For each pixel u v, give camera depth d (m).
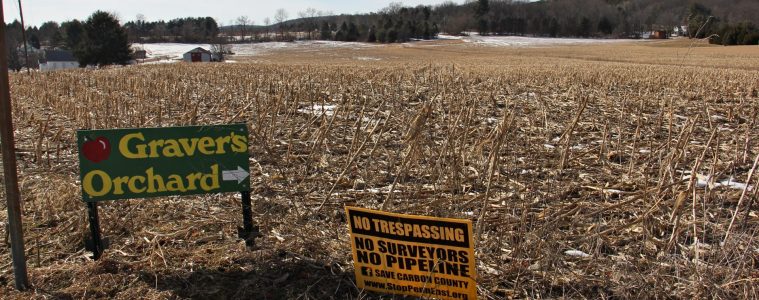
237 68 31.16
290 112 11.11
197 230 5.05
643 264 4.25
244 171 4.43
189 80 20.69
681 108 12.70
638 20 103.44
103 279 4.17
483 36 124.38
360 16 171.88
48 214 5.33
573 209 4.87
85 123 9.93
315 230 4.92
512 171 6.43
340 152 7.89
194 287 4.07
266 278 4.19
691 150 7.91
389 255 3.86
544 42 103.56
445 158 6.14
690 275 3.98
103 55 65.25
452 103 9.79
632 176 6.64
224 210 5.52
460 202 5.37
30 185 6.56
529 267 4.20
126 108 11.13
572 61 46.84
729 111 11.07
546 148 7.85
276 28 163.00
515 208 5.28
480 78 19.42
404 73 22.34
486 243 4.58
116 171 4.23
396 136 8.67
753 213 5.26
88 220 4.86
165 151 4.25
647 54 56.75
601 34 115.44
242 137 4.36
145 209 5.45
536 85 17.88
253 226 4.92
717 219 4.98
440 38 120.44
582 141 8.69
